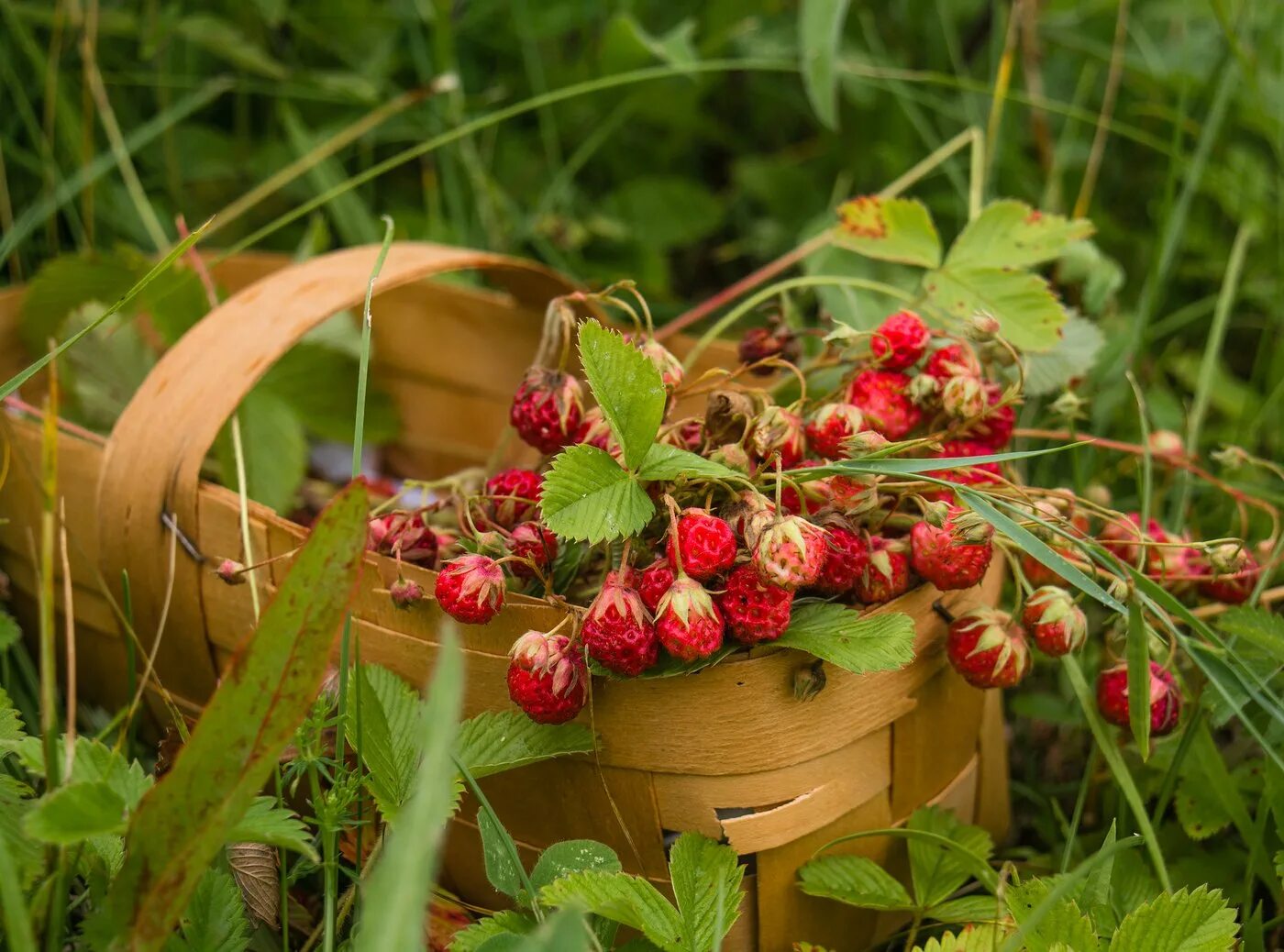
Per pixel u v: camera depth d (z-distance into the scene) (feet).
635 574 1.30
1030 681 1.74
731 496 1.35
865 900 1.36
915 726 1.40
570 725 1.32
